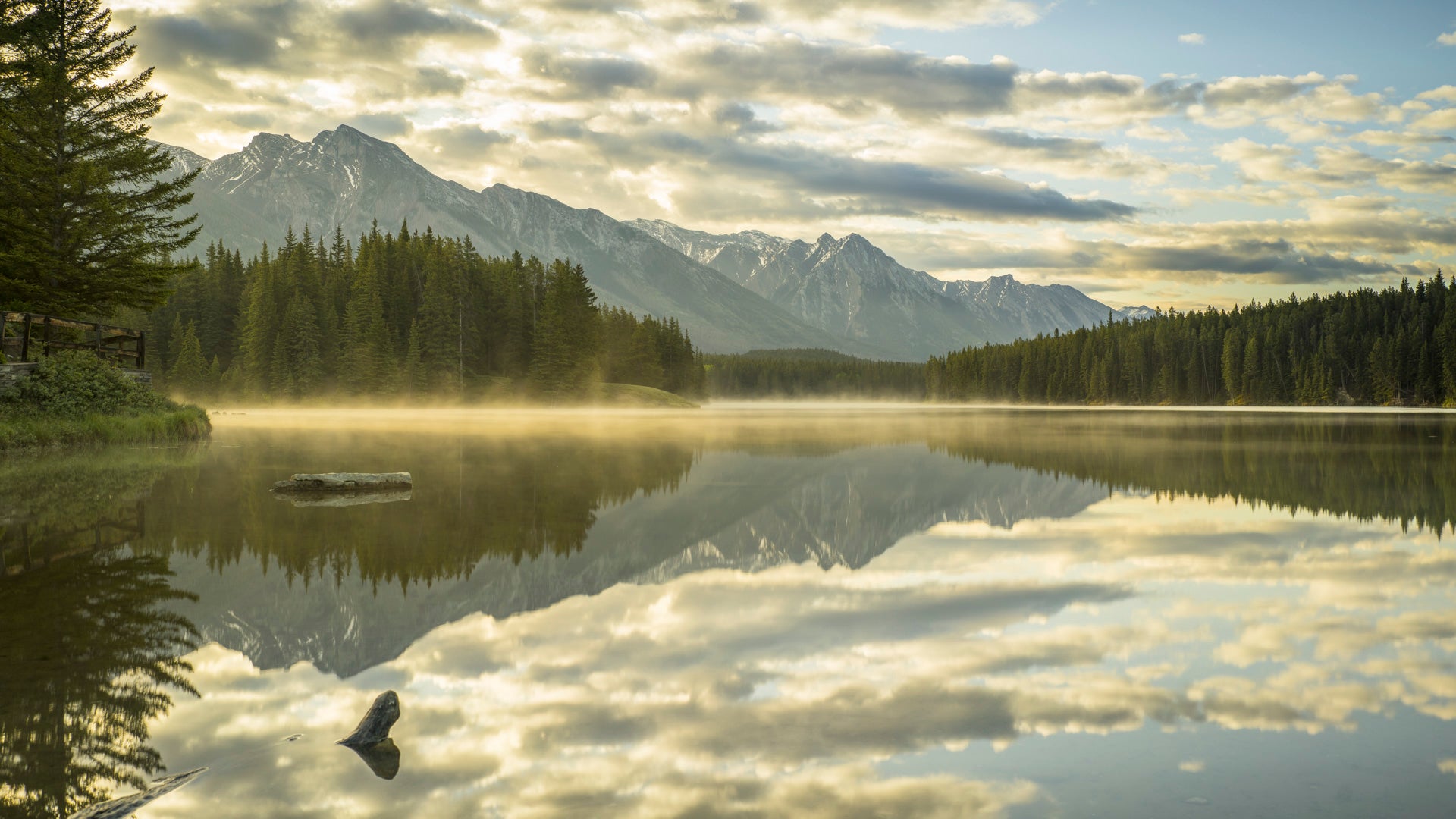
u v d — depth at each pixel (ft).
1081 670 21.66
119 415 103.96
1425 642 24.20
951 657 22.76
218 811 13.76
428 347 315.78
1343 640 24.43
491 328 355.77
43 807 13.84
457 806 14.02
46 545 36.63
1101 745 16.85
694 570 33.81
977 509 53.01
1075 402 548.31
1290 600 29.45
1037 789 14.80
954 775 15.43
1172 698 19.69
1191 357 506.07
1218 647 23.79
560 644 23.58
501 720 17.95
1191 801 14.34
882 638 24.62
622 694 19.71
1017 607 28.35
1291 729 17.70
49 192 106.42
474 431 143.64
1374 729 17.69
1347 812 13.84
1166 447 109.19
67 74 110.52
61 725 17.25
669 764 15.80
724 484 65.26
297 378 308.19
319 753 16.16
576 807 14.06
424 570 32.65
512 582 30.96
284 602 27.48
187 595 28.22
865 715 18.48
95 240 111.65
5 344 99.71
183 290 345.10
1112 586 31.55
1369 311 473.26
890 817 13.74
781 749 16.53
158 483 59.11
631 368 416.67
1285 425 187.11
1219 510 52.24
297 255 343.46
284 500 51.31
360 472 66.23
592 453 93.56
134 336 119.85
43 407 96.48
